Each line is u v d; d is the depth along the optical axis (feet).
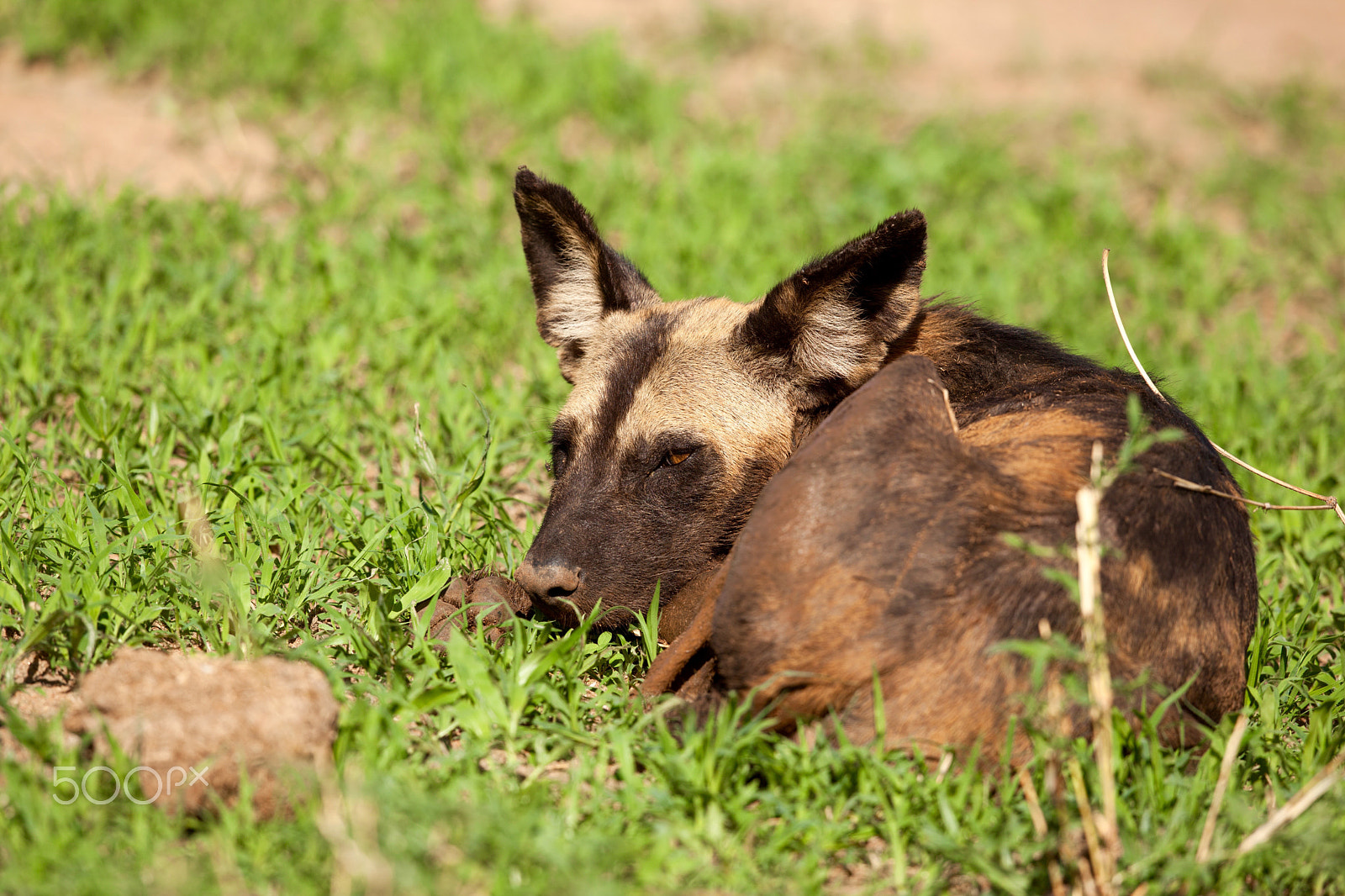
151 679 27.86
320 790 27.25
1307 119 110.32
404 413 52.75
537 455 50.26
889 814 28.37
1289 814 27.20
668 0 137.69
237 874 25.29
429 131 85.92
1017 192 86.12
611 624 38.27
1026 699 27.91
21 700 31.53
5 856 25.43
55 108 84.79
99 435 44.80
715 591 32.50
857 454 30.37
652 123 93.09
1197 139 107.96
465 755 29.73
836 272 37.65
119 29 96.22
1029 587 29.30
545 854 25.41
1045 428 34.06
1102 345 63.57
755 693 30.01
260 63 92.43
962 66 125.90
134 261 61.62
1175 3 162.40
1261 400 58.70
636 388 39.47
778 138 98.89
